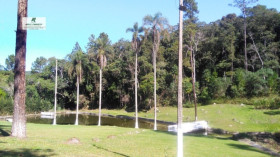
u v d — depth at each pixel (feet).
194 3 235.81
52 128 75.92
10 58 321.52
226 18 228.02
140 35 118.62
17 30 42.39
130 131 76.02
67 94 230.07
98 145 45.75
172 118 143.43
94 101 232.94
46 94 229.86
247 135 81.00
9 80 207.72
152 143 54.24
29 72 298.35
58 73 245.04
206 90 177.78
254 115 126.41
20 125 42.55
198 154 45.93
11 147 32.65
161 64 190.90
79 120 153.99
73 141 45.60
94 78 223.92
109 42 226.17
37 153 30.78
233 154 49.16
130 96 209.67
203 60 207.00
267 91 158.61
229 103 162.71
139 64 196.65
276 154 55.01
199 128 108.17
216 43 201.36
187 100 181.78
